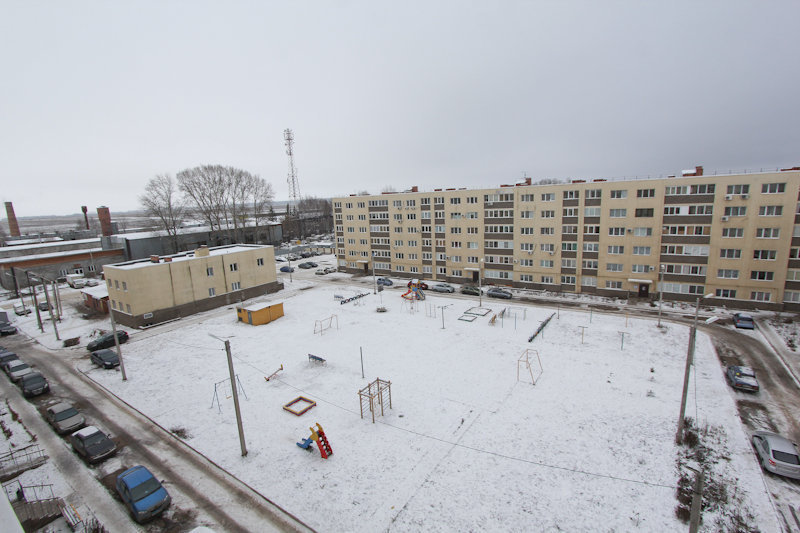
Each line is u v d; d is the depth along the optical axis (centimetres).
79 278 7625
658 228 5000
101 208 9256
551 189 5603
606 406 2722
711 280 4809
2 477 2211
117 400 3073
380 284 6781
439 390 3012
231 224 11662
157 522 1881
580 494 1958
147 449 2447
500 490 2000
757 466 2109
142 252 8844
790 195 4300
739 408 2667
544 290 5894
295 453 2350
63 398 3133
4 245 9619
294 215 15562
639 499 1916
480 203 6238
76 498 2039
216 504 1988
